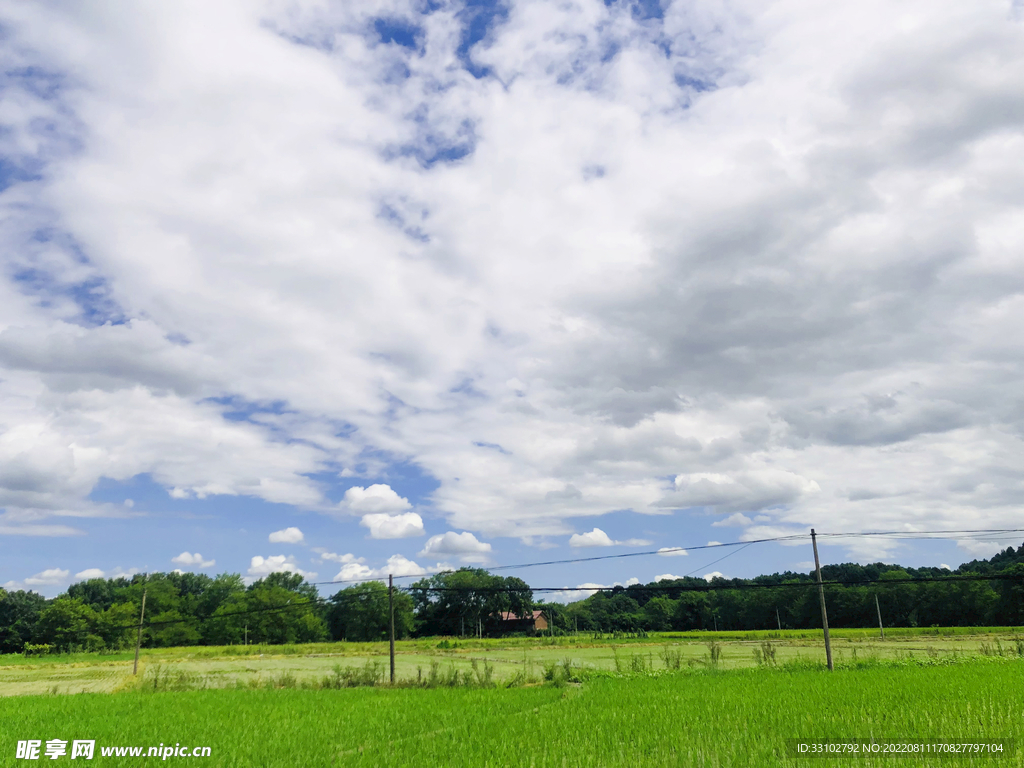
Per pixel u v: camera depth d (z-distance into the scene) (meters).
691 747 14.05
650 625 137.62
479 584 120.69
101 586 122.00
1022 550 118.81
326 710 23.05
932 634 81.75
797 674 31.20
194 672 49.59
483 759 13.91
